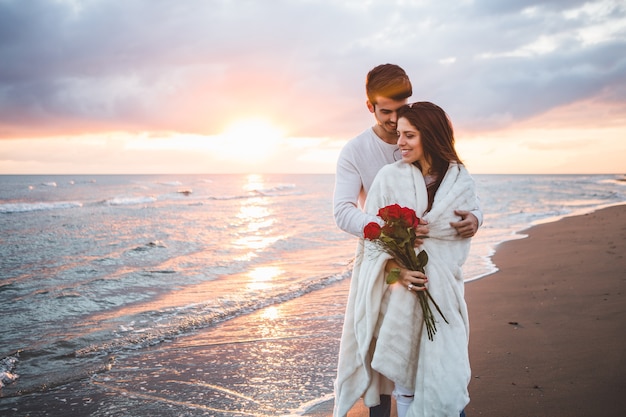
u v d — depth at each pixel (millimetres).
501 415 3037
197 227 16125
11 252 10922
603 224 14180
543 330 4684
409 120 2266
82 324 5602
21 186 51594
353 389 2387
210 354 4547
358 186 2602
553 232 12945
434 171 2352
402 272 2193
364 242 2400
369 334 2252
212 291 7117
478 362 3943
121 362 4402
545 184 62812
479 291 6582
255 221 18172
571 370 3656
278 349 4633
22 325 5590
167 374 4098
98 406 3523
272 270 8695
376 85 2367
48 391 3809
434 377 2154
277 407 3408
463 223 2203
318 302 6375
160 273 8500
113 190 45562
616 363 3709
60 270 8859
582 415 2975
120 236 13664
